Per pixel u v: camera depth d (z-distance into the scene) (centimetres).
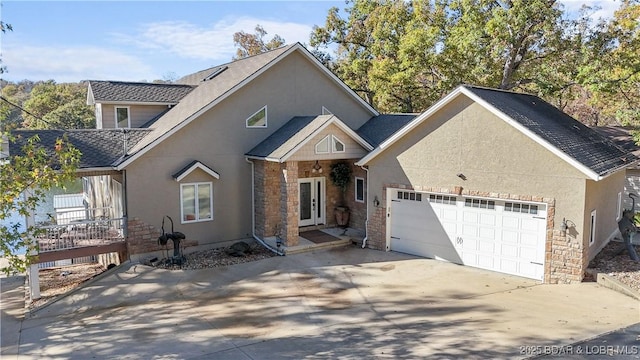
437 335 995
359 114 2177
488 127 1423
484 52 2647
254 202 1864
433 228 1619
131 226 1611
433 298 1245
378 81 2994
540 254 1361
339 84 2073
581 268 1292
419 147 1603
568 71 2597
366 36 3569
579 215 1276
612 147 1770
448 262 1581
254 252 1736
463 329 1021
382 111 3422
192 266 1580
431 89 3028
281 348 965
